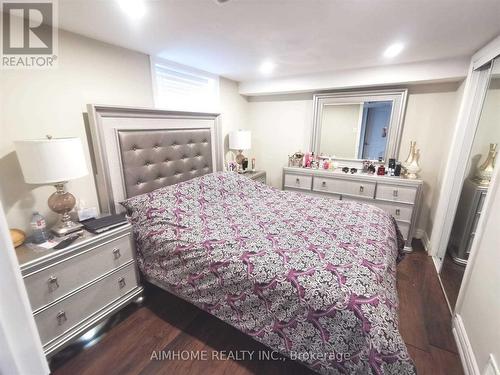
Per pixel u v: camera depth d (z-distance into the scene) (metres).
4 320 0.31
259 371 1.41
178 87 2.56
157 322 1.75
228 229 1.72
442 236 2.50
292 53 2.18
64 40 1.65
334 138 3.28
